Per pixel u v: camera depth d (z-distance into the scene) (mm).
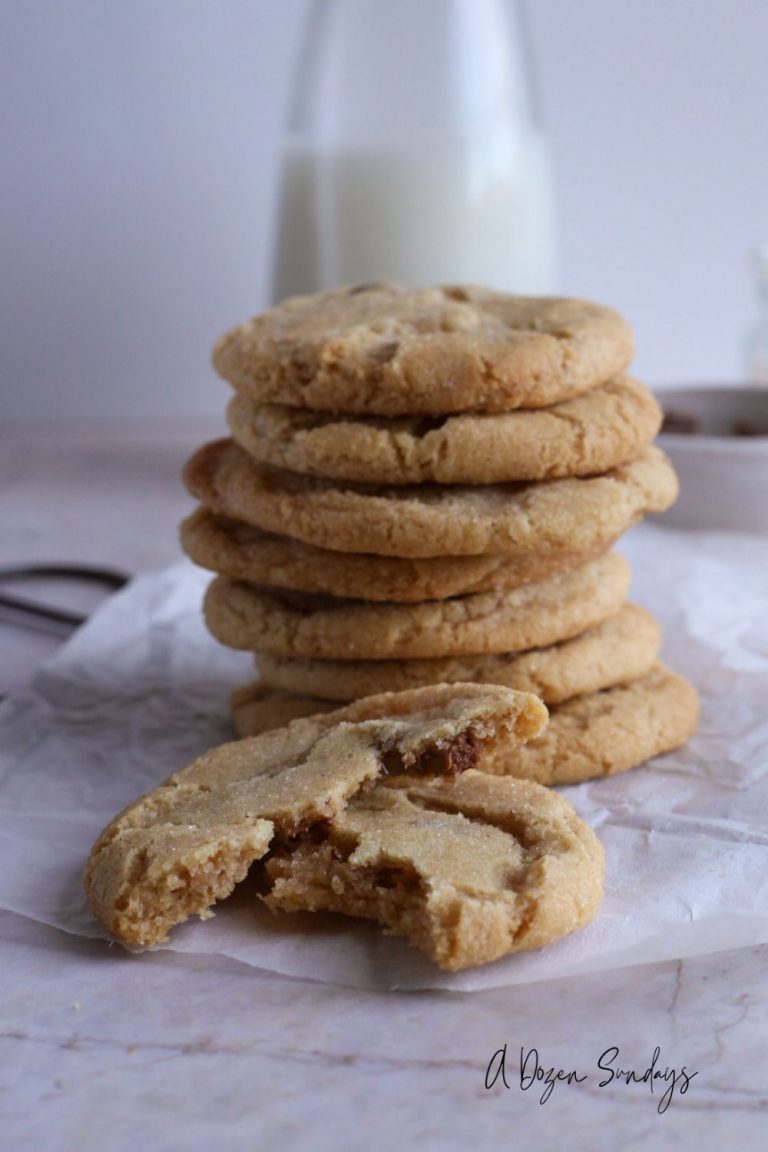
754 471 594
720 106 746
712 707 471
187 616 536
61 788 438
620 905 386
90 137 717
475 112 620
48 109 711
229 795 400
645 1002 366
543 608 439
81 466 726
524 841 391
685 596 532
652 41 735
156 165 724
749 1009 364
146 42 705
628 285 775
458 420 426
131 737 465
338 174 622
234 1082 350
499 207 626
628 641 453
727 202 760
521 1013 364
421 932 375
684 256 771
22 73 705
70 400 762
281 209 638
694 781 437
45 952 384
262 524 437
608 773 438
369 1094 347
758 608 525
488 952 369
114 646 517
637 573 552
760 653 497
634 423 439
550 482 433
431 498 429
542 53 733
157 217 732
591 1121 341
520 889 375
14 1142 340
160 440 762
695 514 606
